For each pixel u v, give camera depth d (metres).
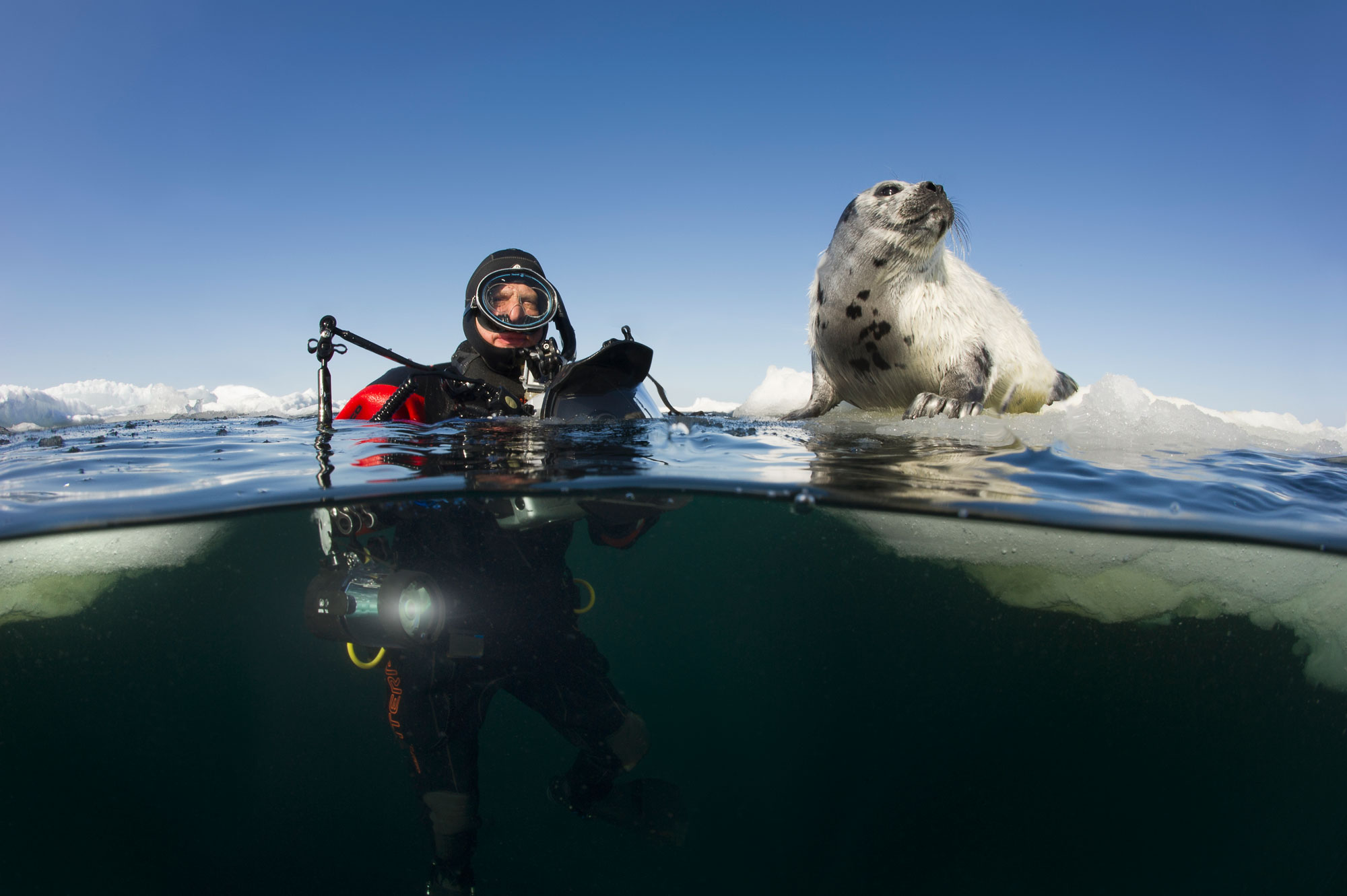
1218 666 1.49
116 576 1.48
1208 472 1.31
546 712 1.20
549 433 1.42
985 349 1.96
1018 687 1.60
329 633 1.02
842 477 1.12
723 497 1.06
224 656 1.81
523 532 1.16
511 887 1.15
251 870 1.20
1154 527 1.02
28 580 1.42
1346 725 1.53
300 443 1.40
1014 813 1.29
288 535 1.42
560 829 1.29
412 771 1.11
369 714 1.79
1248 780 1.42
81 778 1.41
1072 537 1.25
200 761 1.52
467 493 1.01
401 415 1.64
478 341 1.64
